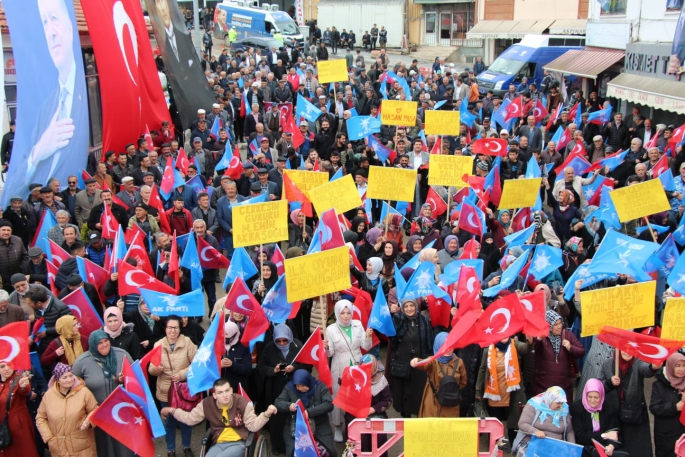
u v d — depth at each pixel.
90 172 16.19
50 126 13.88
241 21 48.31
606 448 7.31
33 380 8.55
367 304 9.93
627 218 11.42
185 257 11.16
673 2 20.97
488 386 8.48
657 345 7.51
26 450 8.05
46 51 13.91
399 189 12.68
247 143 21.12
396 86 25.69
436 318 9.77
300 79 27.44
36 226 12.80
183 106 22.03
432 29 53.44
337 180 11.76
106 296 10.33
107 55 16.88
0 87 13.21
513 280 9.79
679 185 14.32
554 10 39.41
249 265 10.47
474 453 6.32
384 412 8.39
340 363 8.88
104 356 7.95
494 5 43.41
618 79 23.84
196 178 15.49
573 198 14.06
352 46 55.16
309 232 13.97
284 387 8.23
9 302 9.44
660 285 11.08
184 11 59.97
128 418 7.45
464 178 13.70
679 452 7.12
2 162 14.58
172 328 8.48
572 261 11.27
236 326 8.84
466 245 10.98
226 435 7.58
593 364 8.65
